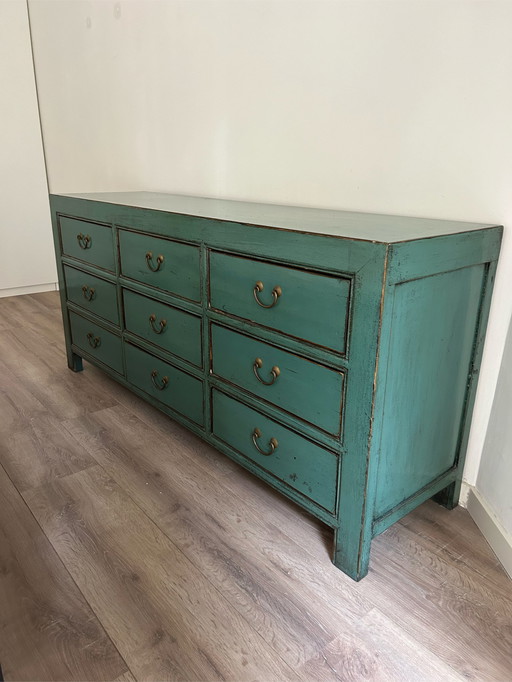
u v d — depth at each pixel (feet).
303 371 4.00
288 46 5.49
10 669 3.31
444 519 4.79
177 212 4.97
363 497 3.78
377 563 4.23
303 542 4.47
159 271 5.43
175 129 7.41
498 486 4.38
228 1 6.00
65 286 7.62
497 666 3.36
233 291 4.48
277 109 5.81
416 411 3.98
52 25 9.78
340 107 5.15
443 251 3.56
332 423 3.86
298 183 5.81
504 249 4.17
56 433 6.21
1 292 11.96
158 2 7.02
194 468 5.54
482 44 3.98
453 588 3.99
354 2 4.76
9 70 10.68
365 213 5.07
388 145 4.82
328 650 3.45
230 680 3.25
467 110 4.18
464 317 4.09
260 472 4.77
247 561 4.24
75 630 3.59
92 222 6.47
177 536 4.52
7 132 10.99
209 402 5.23
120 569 4.14
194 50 6.69
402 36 4.47
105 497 5.03
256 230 4.05
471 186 4.29
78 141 10.12
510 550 4.09
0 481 5.26
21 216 11.66
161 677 3.26
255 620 3.68
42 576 4.05
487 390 4.56
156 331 5.79
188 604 3.81
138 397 7.21
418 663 3.37
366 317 3.36
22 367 8.20
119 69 8.25
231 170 6.64
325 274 3.59
